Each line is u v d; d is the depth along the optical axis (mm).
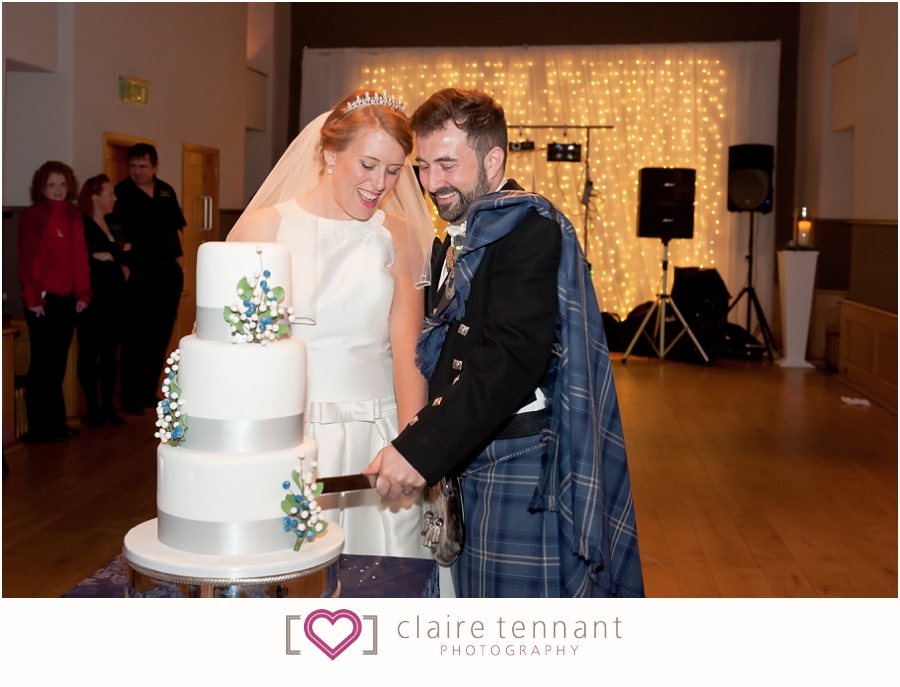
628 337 9586
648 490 4621
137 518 3984
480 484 1818
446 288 1864
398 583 1616
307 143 2082
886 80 7273
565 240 1728
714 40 10531
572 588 1756
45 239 5039
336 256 2066
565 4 10688
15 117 5969
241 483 1414
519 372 1643
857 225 7914
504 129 1812
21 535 3738
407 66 10688
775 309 10477
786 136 10594
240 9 9094
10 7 5336
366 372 2094
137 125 6914
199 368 1440
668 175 8930
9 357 5086
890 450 5516
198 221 8297
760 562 3602
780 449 5516
